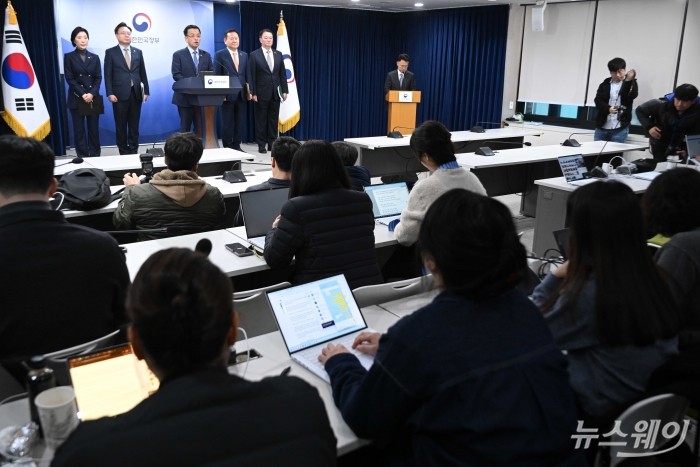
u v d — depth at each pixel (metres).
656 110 6.02
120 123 7.82
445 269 1.21
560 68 8.93
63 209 3.48
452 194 1.24
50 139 8.24
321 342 1.81
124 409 1.36
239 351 1.79
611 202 1.48
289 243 2.32
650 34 7.79
